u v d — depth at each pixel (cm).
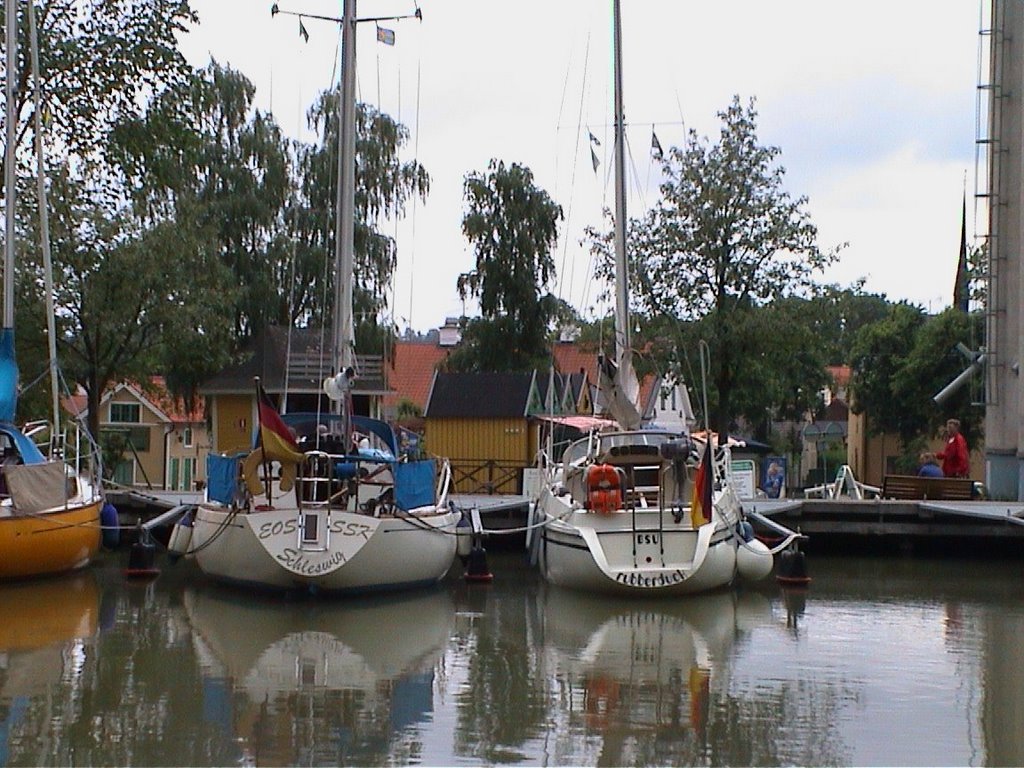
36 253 3136
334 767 1073
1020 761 1105
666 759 1105
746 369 3550
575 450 2362
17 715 1230
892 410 4966
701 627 1761
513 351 5284
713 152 3519
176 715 1234
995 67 3244
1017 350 3130
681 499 2134
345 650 1567
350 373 1989
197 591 2008
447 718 1234
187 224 3469
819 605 1967
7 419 2127
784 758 1112
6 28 2223
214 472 2053
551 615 1844
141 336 3416
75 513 2056
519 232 5262
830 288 3538
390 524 1877
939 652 1584
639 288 3506
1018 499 3011
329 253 4275
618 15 2605
